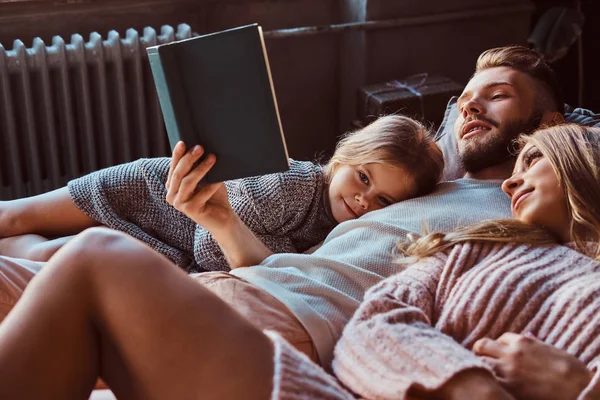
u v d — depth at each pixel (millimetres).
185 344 973
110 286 988
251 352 972
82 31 2381
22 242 1709
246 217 1609
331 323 1211
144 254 1016
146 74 2352
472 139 1669
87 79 2254
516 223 1202
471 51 2729
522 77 1689
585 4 2885
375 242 1369
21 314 976
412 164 1567
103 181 1712
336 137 2826
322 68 2707
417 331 1031
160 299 983
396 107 2404
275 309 1209
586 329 1043
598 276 1096
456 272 1155
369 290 1154
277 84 2670
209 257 1581
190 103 1183
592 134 1243
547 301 1089
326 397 956
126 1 2398
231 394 952
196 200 1299
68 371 987
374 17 2547
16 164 2275
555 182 1207
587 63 2947
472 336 1094
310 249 1584
